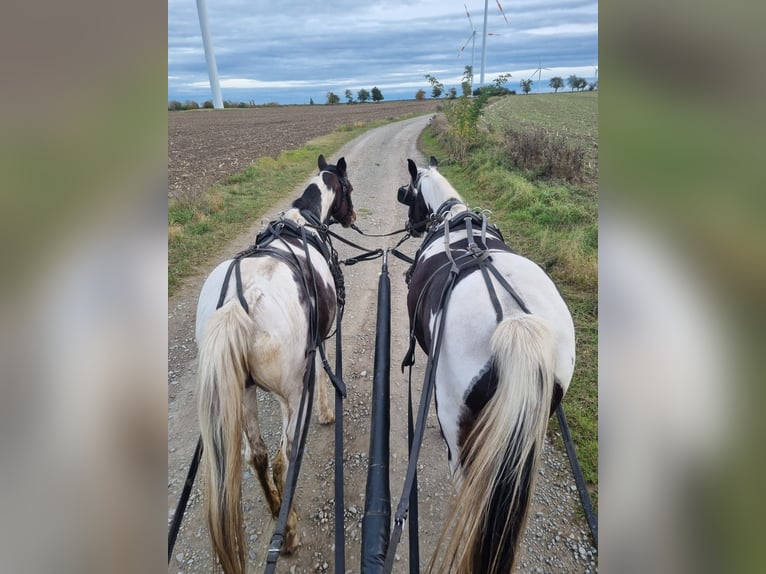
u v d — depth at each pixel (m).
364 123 38.00
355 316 6.09
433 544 3.14
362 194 12.80
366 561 1.97
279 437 4.14
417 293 2.99
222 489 2.27
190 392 4.72
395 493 3.50
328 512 3.37
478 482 1.90
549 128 23.91
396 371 4.93
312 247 3.48
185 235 8.80
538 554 3.00
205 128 35.03
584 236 7.29
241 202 11.30
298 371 2.89
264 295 2.65
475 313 2.22
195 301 6.55
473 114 16.39
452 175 14.30
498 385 1.94
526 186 10.37
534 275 2.45
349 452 3.90
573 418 4.08
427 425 4.18
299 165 16.88
